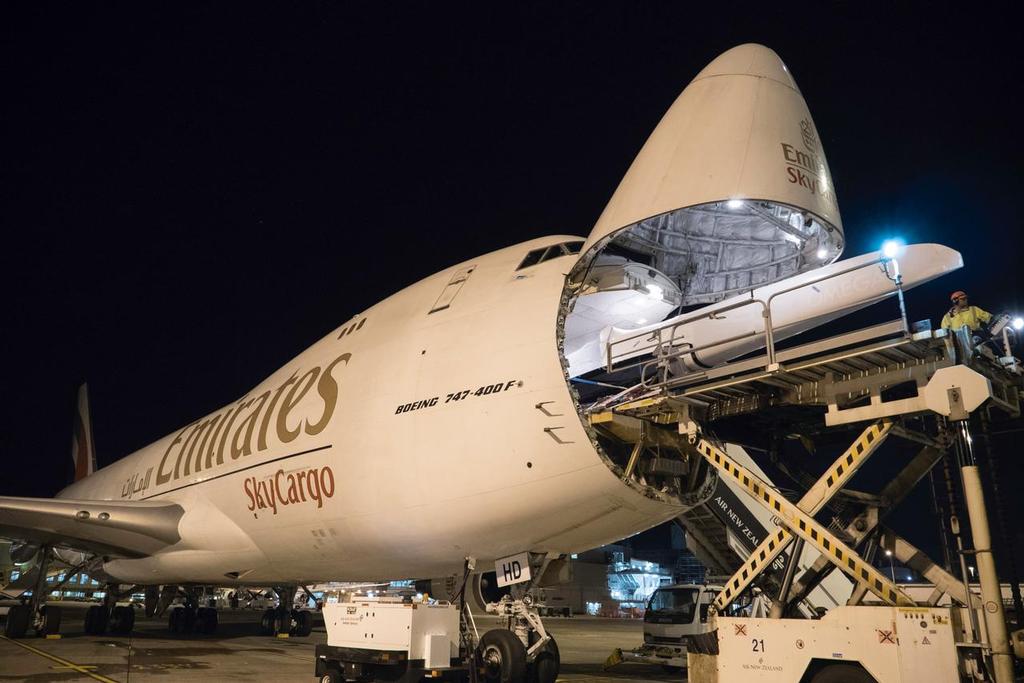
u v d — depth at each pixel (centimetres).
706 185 719
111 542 1537
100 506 1450
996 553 577
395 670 963
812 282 725
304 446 1156
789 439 991
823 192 744
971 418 639
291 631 2041
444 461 933
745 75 789
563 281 911
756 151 727
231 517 1336
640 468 876
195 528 1413
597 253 830
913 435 761
